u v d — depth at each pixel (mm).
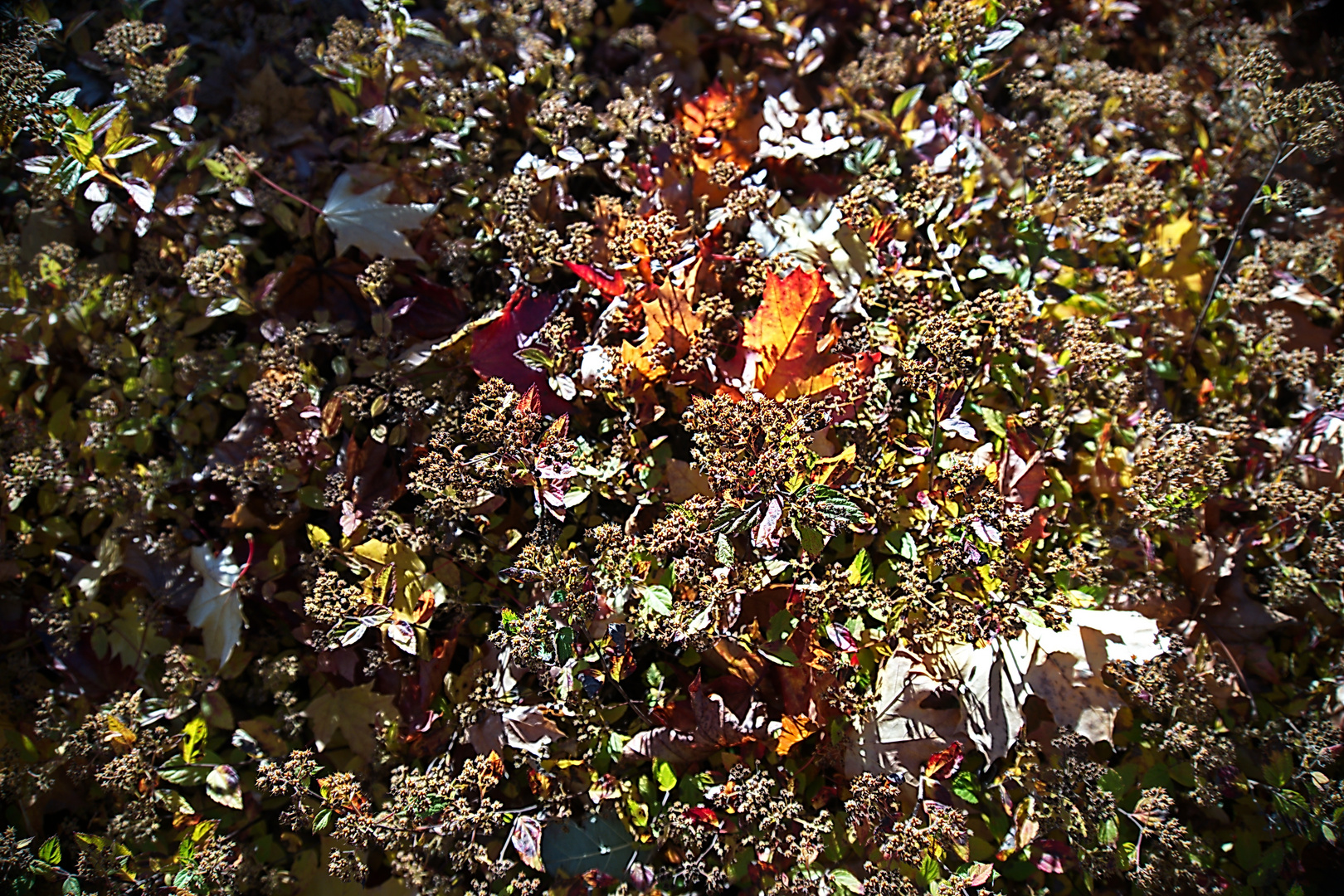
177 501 1145
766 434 1065
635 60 1257
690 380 1109
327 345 1164
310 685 1119
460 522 1111
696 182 1175
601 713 1077
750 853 1055
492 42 1220
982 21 1132
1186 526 1116
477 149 1176
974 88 1164
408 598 1086
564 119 1171
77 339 1177
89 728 1094
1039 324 1143
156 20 1232
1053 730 1080
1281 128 1148
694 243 1133
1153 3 1283
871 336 1111
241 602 1116
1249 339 1164
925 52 1207
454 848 1068
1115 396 1130
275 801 1105
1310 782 1071
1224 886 1059
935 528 1081
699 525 1060
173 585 1136
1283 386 1185
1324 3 1240
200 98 1215
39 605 1142
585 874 1055
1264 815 1078
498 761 1067
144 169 1123
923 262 1155
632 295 1119
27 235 1182
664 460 1109
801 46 1226
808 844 1048
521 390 1118
